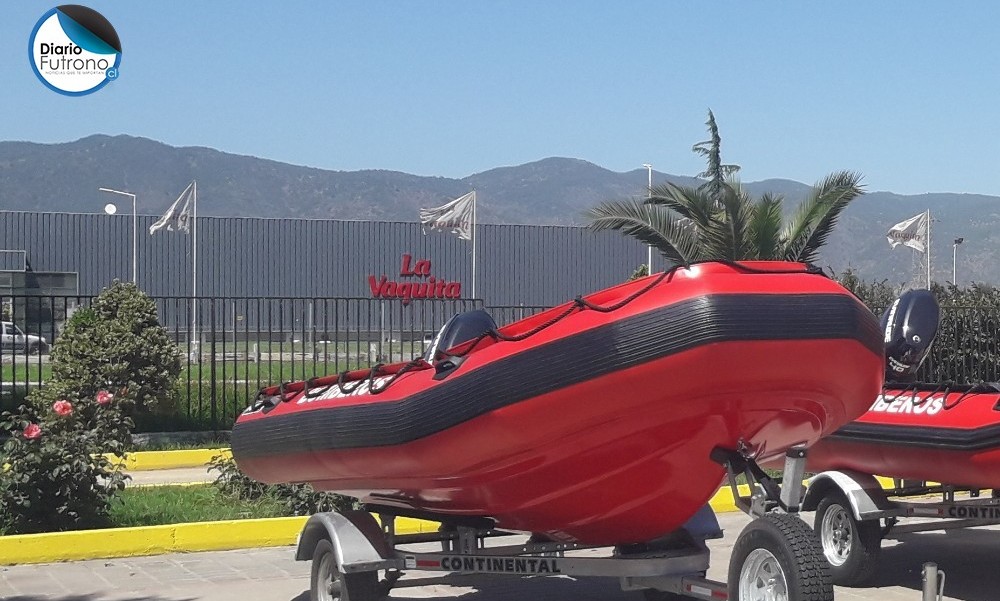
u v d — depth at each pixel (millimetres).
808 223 19219
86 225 49500
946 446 8930
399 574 8195
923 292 9703
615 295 6574
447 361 6930
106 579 9750
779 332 6145
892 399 9648
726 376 6148
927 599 6512
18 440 10953
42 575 9898
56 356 17844
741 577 6410
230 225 50094
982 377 16906
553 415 6379
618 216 19203
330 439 7637
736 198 18766
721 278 6254
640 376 6164
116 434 11617
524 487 7039
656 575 7121
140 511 11984
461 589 9477
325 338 19156
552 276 51094
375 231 51281
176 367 18734
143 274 49562
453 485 7188
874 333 6660
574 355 6312
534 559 7461
